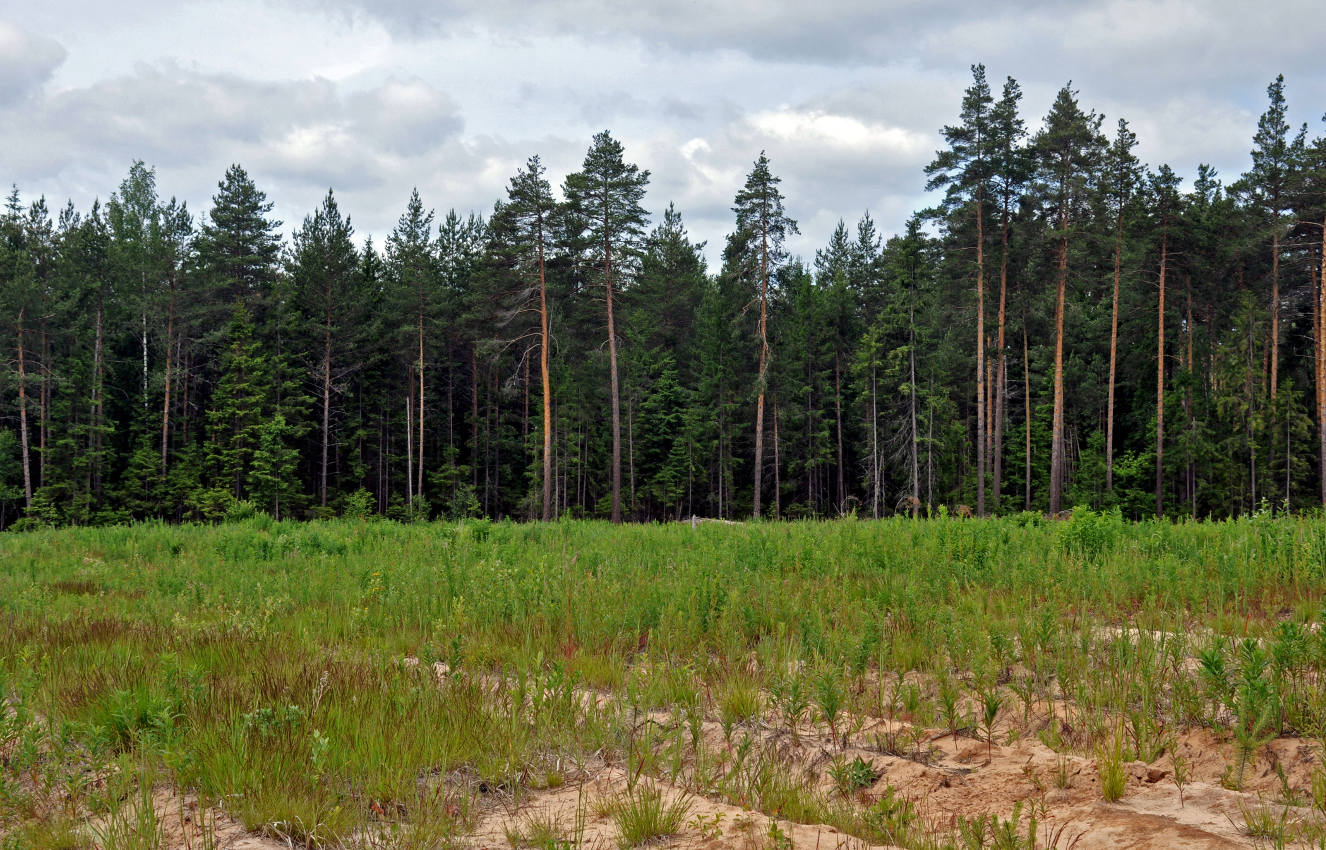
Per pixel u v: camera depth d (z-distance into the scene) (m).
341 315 52.97
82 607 11.24
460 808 4.76
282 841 4.37
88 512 46.91
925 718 6.12
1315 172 36.78
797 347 51.97
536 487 50.47
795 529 18.16
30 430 54.41
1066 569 10.38
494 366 54.84
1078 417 52.84
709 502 59.69
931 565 11.38
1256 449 44.84
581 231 36.97
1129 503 42.19
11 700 6.75
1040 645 7.28
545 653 8.28
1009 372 54.94
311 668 7.23
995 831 3.90
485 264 43.31
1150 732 5.38
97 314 51.66
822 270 77.00
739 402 53.50
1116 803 4.43
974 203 36.66
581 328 40.50
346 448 56.78
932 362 45.69
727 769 5.38
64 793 5.01
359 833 4.43
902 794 4.83
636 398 58.12
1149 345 47.03
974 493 47.12
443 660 8.42
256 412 48.19
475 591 10.84
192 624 9.55
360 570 13.52
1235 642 7.05
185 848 4.25
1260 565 10.08
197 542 19.25
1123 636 6.94
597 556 14.44
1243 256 43.31
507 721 5.96
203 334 55.47
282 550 17.48
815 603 9.35
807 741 5.83
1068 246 36.00
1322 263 38.62
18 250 53.62
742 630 8.69
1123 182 39.94
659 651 8.36
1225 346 45.91
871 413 47.81
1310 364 51.03
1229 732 5.27
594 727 6.01
